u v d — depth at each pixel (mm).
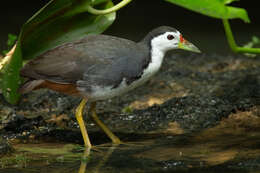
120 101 12219
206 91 12531
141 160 7980
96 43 9297
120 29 21219
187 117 10812
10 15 23141
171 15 24422
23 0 25281
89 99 9477
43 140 9664
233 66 15219
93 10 9562
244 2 24953
